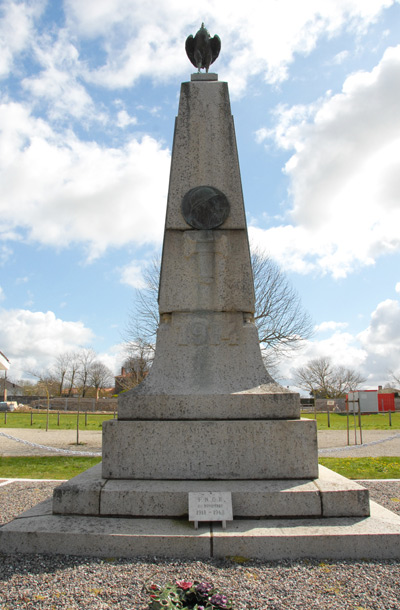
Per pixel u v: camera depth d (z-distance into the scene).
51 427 22.45
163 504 3.75
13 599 2.73
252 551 3.31
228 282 4.86
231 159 5.17
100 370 63.34
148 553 3.31
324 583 2.94
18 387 67.31
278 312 19.98
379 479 7.36
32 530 3.43
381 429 21.45
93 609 2.62
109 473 4.13
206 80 5.46
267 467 4.10
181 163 5.16
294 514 3.73
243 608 2.63
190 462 4.11
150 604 2.50
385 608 2.66
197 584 2.68
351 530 3.43
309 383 58.91
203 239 4.92
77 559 3.26
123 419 4.32
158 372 4.64
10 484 6.88
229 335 4.73
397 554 3.33
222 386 4.54
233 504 3.73
